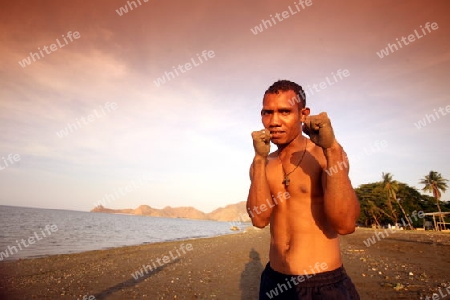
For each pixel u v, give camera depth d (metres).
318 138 1.18
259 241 23.22
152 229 72.62
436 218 60.38
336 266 1.51
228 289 7.05
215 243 23.02
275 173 1.67
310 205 1.52
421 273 7.79
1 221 62.25
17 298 7.21
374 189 67.75
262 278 1.74
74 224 69.81
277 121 1.51
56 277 10.07
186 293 6.88
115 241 33.59
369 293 5.82
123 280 8.98
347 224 1.25
